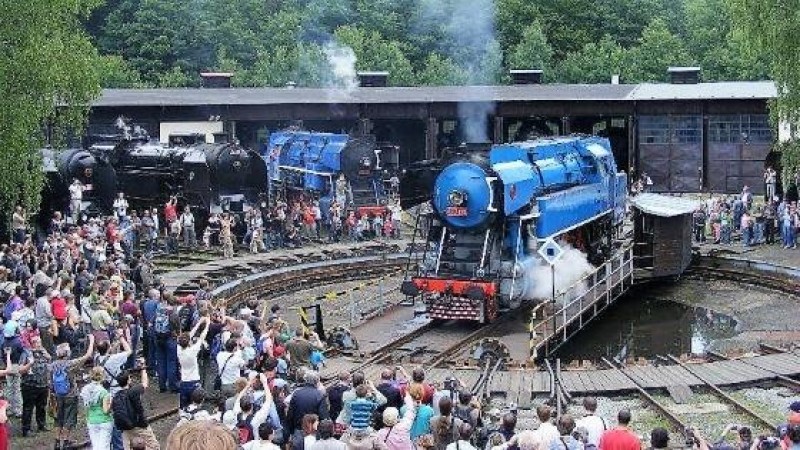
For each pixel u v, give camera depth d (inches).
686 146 2119.8
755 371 932.6
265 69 3120.1
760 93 2064.5
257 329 845.2
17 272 949.2
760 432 775.7
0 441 581.9
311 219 1758.1
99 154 1665.8
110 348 685.3
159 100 2183.8
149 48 3324.3
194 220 1672.0
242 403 578.2
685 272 1569.9
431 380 912.9
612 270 1343.5
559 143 1344.7
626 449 518.6
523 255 1189.1
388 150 1929.1
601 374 939.3
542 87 2281.0
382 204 1868.8
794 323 1258.0
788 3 1405.0
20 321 764.6
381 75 2461.9
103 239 1284.4
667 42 3193.9
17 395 762.2
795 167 1525.6
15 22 1190.3
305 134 2021.4
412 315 1244.5
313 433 528.4
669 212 1421.0
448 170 1168.8
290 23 3444.9
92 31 3454.7
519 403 852.0
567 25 3582.7
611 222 1497.3
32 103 1200.2
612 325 1298.0
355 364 985.5
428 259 1210.0
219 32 3383.4
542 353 1072.2
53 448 695.1
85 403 611.5
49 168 1528.1
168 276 1416.1
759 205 1861.5
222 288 1352.1
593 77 3179.1
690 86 2186.3
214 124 2202.3
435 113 2178.9
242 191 1710.1
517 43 3469.5
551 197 1221.1
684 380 906.1
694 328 1270.9
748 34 1437.0
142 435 581.0
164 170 1712.6
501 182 1145.4
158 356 840.3
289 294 1461.6
